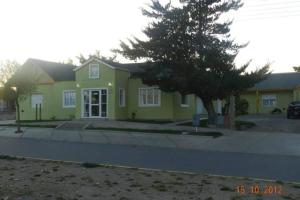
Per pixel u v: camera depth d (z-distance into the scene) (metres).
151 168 12.80
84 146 18.78
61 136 22.64
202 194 8.60
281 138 21.69
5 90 25.42
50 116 36.75
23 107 37.72
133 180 10.00
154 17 28.52
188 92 28.61
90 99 33.28
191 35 27.75
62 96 36.38
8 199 8.00
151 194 8.52
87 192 8.60
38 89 37.22
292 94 47.59
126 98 34.12
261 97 49.00
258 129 26.97
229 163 14.22
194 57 27.91
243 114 45.66
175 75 27.25
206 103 28.95
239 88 26.95
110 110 32.53
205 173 11.84
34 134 23.53
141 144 19.89
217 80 26.48
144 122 30.12
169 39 27.83
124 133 23.55
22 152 16.62
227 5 27.77
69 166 12.13
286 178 11.29
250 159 15.31
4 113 54.91
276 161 14.83
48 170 11.25
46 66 38.41
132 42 29.61
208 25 27.95
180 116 34.47
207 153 16.98
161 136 22.45
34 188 8.89
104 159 14.82
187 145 19.66
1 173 10.69
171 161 14.56
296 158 15.72
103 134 23.23
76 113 33.62
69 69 40.88
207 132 23.47
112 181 9.81
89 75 33.31
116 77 32.59
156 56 28.64
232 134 23.23
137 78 33.75
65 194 8.41
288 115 37.19
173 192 8.74
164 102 33.00
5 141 20.69
